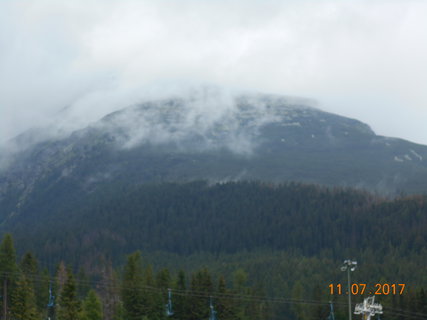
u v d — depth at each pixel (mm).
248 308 128875
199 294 112938
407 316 120250
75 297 102750
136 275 117188
